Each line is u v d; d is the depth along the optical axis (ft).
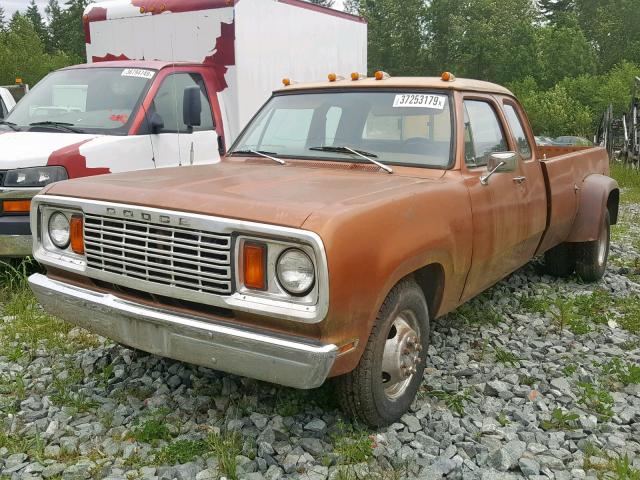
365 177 14.06
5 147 20.80
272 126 17.04
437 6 198.08
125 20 30.14
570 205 21.42
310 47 33.22
